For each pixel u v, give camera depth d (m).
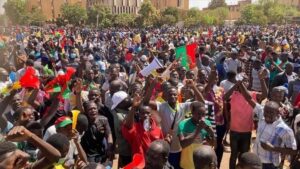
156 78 6.81
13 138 3.41
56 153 3.55
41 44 25.84
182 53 10.70
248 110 7.00
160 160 4.22
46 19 99.81
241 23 107.12
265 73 7.99
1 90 7.17
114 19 88.81
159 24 89.69
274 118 5.72
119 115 6.20
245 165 4.32
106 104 7.32
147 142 5.71
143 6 90.12
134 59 13.78
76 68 11.56
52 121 6.79
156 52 17.84
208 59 12.48
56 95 6.83
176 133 6.07
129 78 11.06
